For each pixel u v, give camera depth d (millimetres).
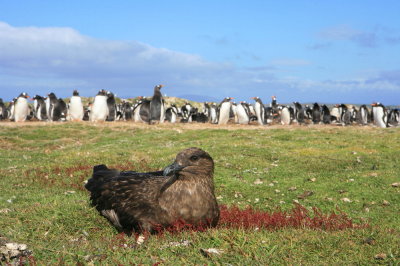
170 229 5695
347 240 5566
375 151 19031
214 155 17938
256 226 6891
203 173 5621
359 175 13984
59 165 15234
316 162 16250
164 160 16469
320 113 50375
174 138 26016
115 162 16141
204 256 4879
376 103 44469
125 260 4762
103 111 42000
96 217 7391
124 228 6273
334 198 11461
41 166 15164
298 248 5156
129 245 5465
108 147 22375
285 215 8188
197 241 5340
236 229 6273
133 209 5938
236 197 11711
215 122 47438
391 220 9234
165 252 5020
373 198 11336
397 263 4602
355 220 9086
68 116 44750
